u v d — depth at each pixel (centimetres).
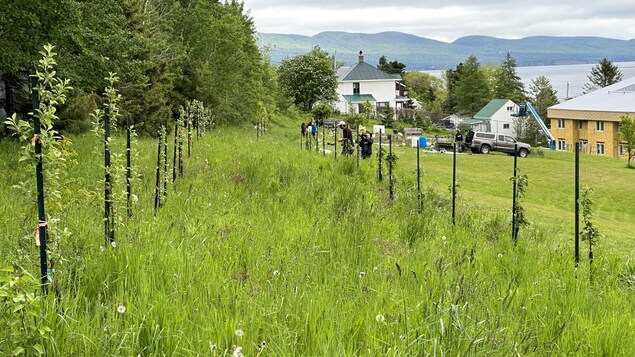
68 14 1541
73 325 347
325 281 486
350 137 2184
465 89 12900
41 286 389
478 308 450
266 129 4212
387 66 15012
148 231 581
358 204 975
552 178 3123
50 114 423
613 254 836
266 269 521
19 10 1368
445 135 8319
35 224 558
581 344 408
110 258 461
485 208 1509
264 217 790
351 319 396
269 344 353
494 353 366
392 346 359
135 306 392
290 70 9231
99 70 1792
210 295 426
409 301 452
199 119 2198
